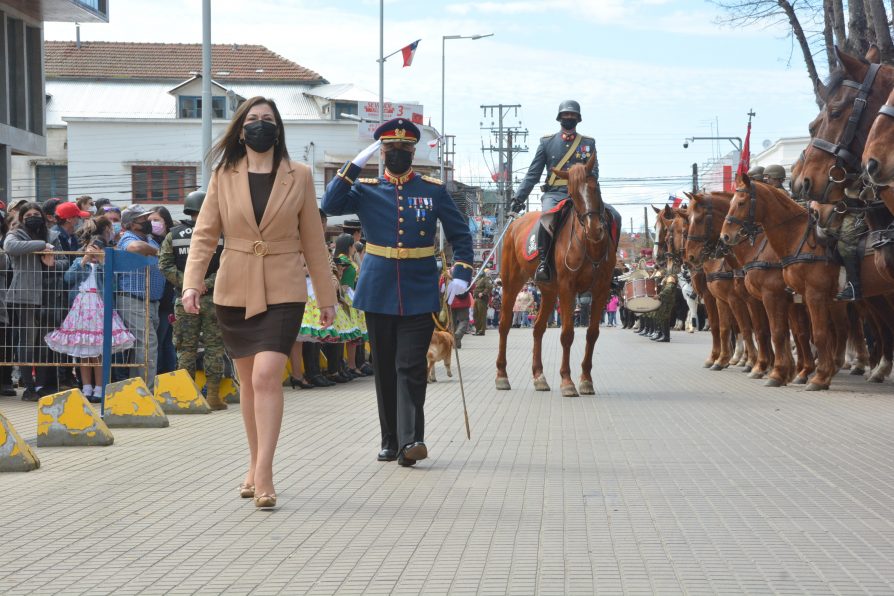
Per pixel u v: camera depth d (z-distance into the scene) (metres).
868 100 10.53
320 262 7.21
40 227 12.36
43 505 6.95
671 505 6.90
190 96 57.84
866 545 5.86
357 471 8.18
